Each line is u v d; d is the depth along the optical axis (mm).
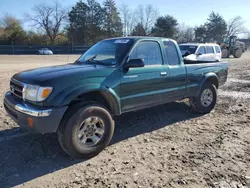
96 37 61344
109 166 3260
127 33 65500
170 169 3168
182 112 5785
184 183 2855
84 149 3391
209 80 5680
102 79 3566
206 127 4777
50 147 3789
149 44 4348
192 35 69812
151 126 4828
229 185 2816
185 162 3352
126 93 3902
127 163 3332
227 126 4832
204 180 2914
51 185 2836
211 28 68562
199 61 5652
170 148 3807
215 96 5730
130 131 4555
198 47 13633
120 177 2990
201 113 5633
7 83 9180
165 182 2879
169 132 4512
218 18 68562
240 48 27859
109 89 3617
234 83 10164
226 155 3557
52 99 3129
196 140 4121
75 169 3188
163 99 4574
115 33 62688
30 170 3146
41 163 3324
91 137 3492
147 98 4250
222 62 6059
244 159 3434
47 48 44781
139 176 3008
